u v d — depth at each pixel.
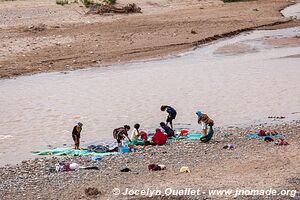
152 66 84.31
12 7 134.00
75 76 78.31
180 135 51.41
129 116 58.94
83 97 66.75
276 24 123.69
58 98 66.56
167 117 54.59
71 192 37.66
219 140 49.53
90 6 135.62
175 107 62.03
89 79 76.25
